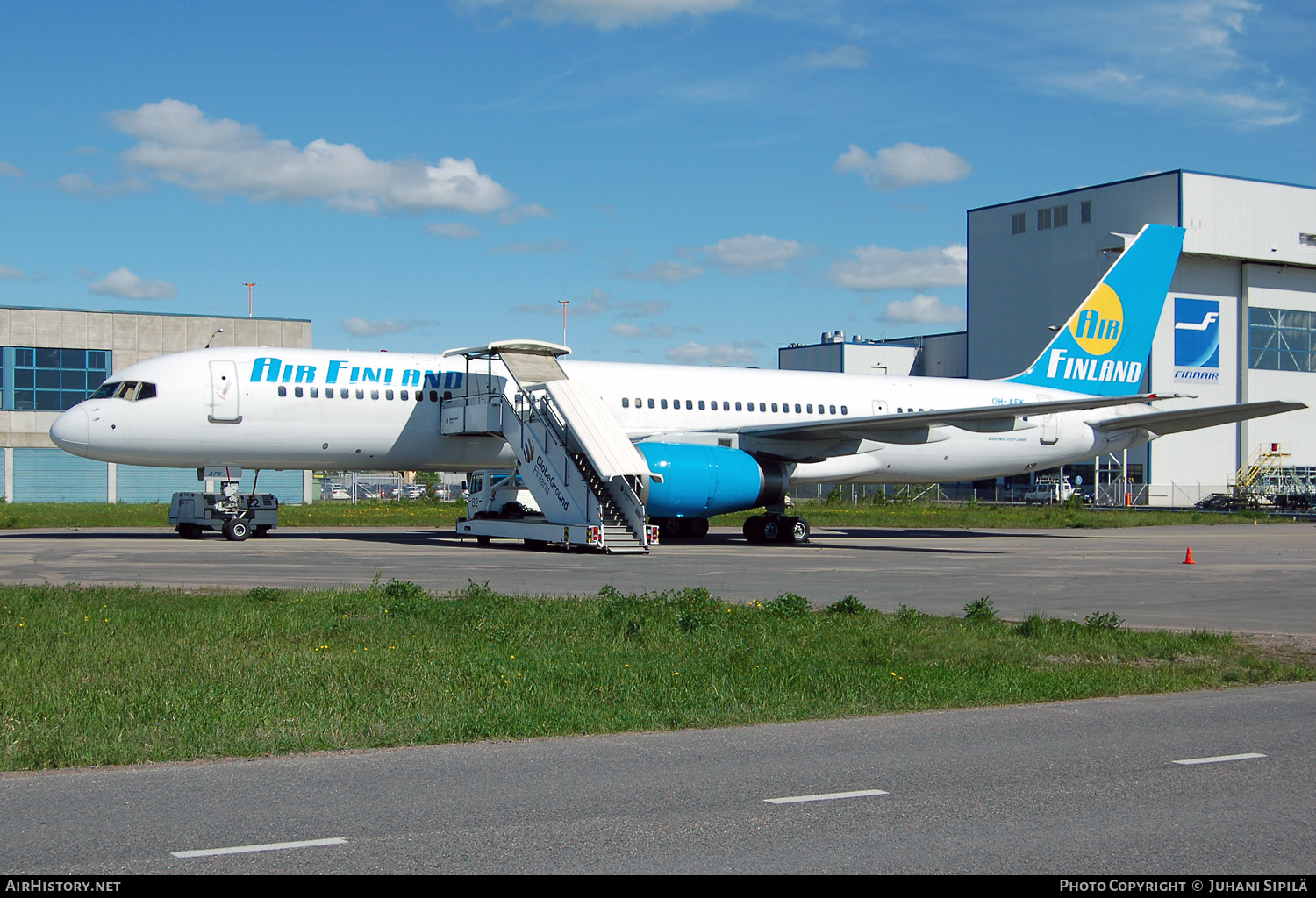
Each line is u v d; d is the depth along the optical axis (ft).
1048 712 35.47
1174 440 264.52
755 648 45.62
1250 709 36.09
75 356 212.64
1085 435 142.92
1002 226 280.10
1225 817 24.11
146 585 68.85
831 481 128.57
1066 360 146.20
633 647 45.44
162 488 220.64
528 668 40.19
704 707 35.22
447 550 101.50
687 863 21.01
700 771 27.73
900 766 28.40
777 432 115.65
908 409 135.44
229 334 221.46
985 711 35.63
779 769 27.99
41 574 75.41
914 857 21.47
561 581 73.77
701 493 106.73
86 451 103.86
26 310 208.54
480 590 61.16
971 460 137.28
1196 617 61.26
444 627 49.57
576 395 103.50
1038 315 272.10
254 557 90.89
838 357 348.79
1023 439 138.72
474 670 39.73
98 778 26.71
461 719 32.60
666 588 70.64
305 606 54.60
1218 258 260.42
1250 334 268.41
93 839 22.06
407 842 22.06
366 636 47.06
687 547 110.11
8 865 20.58
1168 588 77.00
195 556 91.50
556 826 23.17
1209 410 118.52
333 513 168.55
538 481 104.99
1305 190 264.93
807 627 51.57
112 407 102.83
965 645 47.34
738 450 113.29
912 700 36.81
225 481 112.88
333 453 110.01
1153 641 49.62
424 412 111.86
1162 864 21.18
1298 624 58.85
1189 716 34.91
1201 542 135.85
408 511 175.83
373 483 302.86
